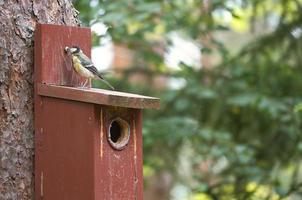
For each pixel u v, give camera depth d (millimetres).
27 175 6996
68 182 6824
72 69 7180
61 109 6852
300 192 11688
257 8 13688
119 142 6898
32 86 7039
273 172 12125
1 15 6941
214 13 12797
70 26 7199
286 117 12586
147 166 13797
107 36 11305
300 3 13680
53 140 6910
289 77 13562
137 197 7000
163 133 11828
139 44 13086
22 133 6969
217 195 11789
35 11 7141
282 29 13562
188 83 13289
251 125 13438
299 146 11328
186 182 14789
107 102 6461
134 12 11203
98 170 6680
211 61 18328
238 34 19078
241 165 12125
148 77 14117
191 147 13008
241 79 13492
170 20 11961
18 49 6977
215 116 13508
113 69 13883
